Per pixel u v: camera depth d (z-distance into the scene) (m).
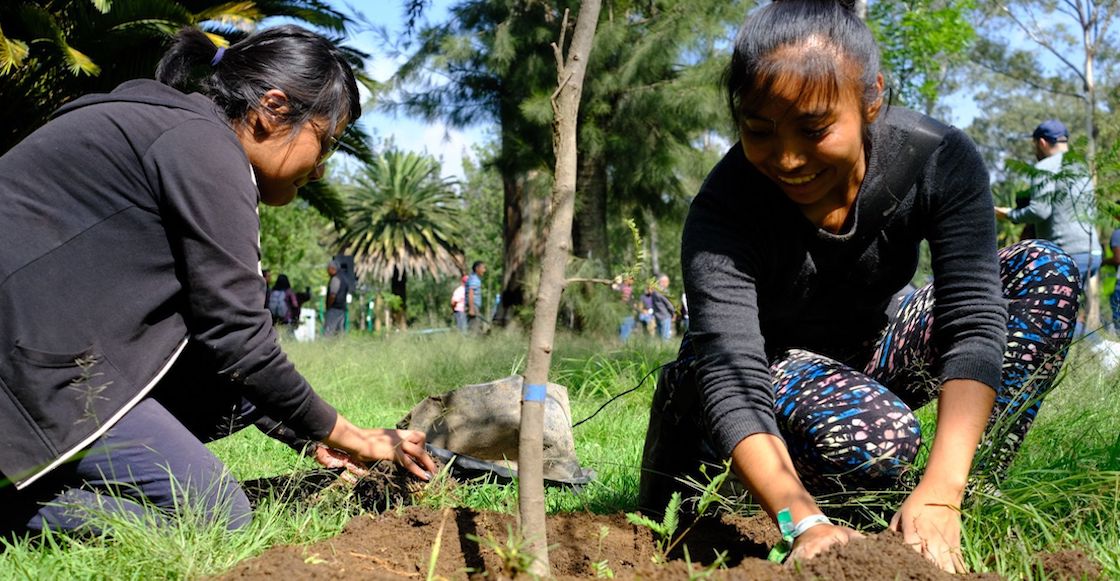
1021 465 2.59
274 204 2.64
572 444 3.32
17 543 2.14
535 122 12.25
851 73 1.81
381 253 43.97
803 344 2.52
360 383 6.86
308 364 8.07
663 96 12.09
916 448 2.13
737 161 2.11
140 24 9.95
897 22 9.79
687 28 11.77
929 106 12.01
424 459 2.72
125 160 2.27
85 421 2.20
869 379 2.21
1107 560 1.94
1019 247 2.42
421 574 1.91
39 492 2.26
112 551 2.04
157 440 2.30
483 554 2.03
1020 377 2.30
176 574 1.92
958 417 1.94
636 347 7.45
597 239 13.16
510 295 14.05
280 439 2.94
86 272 2.24
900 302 2.64
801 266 2.19
